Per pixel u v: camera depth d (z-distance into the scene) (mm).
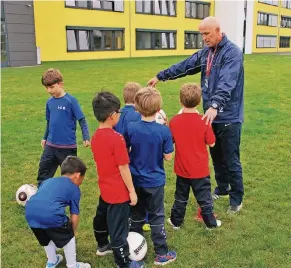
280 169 4523
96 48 24109
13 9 17547
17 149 5406
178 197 3104
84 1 22797
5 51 17391
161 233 2703
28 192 3557
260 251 2795
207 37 3156
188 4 31094
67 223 2490
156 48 28781
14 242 2979
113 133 2496
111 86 11078
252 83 12180
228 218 3314
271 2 40312
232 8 33938
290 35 46094
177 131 2973
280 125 6742
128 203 2592
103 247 2797
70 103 3416
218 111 3139
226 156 3359
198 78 13508
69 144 3475
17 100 9008
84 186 4070
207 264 2664
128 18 25969
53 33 21375
